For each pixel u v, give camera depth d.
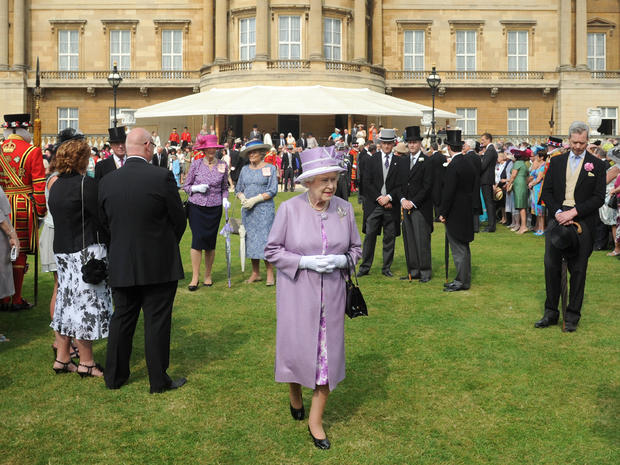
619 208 13.12
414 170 11.16
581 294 8.12
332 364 5.14
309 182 5.28
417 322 8.57
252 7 44.50
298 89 38.75
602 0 50.19
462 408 5.85
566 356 7.18
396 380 6.52
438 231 18.00
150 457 4.97
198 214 10.60
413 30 49.50
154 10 48.50
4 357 7.29
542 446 5.13
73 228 6.58
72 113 48.47
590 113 37.75
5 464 4.84
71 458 4.95
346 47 45.75
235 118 45.91
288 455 5.00
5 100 47.06
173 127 46.38
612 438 5.25
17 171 8.83
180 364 7.01
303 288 5.17
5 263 7.72
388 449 5.09
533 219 18.81
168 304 6.35
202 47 48.66
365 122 46.00
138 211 6.14
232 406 5.91
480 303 9.61
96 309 6.60
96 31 48.47
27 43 48.31
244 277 11.68
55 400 6.05
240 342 7.79
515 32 49.75
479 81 48.62
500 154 20.45
